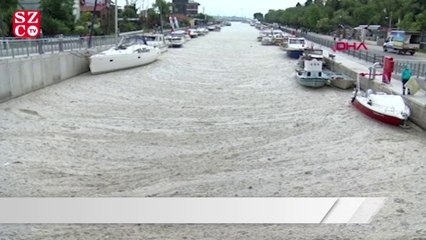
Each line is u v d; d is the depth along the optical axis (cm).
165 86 2891
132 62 3669
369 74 2661
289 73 3534
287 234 962
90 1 8456
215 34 11400
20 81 2383
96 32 5772
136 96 2559
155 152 1589
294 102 2433
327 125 1955
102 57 3344
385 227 992
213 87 2886
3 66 2211
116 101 2417
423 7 7544
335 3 11356
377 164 1452
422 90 2209
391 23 8400
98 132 1823
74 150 1584
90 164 1451
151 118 2073
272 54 5334
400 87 2356
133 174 1366
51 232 964
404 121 1906
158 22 9125
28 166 1394
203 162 1484
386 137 1770
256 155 1557
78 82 2953
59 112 2127
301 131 1864
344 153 1568
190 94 2639
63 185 1254
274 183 1282
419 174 1355
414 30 6047
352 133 1827
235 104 2388
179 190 1223
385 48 5203
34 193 1184
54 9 5378
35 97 2377
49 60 2773
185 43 7012
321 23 9806
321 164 1455
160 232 971
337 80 2809
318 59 3253
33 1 5803
